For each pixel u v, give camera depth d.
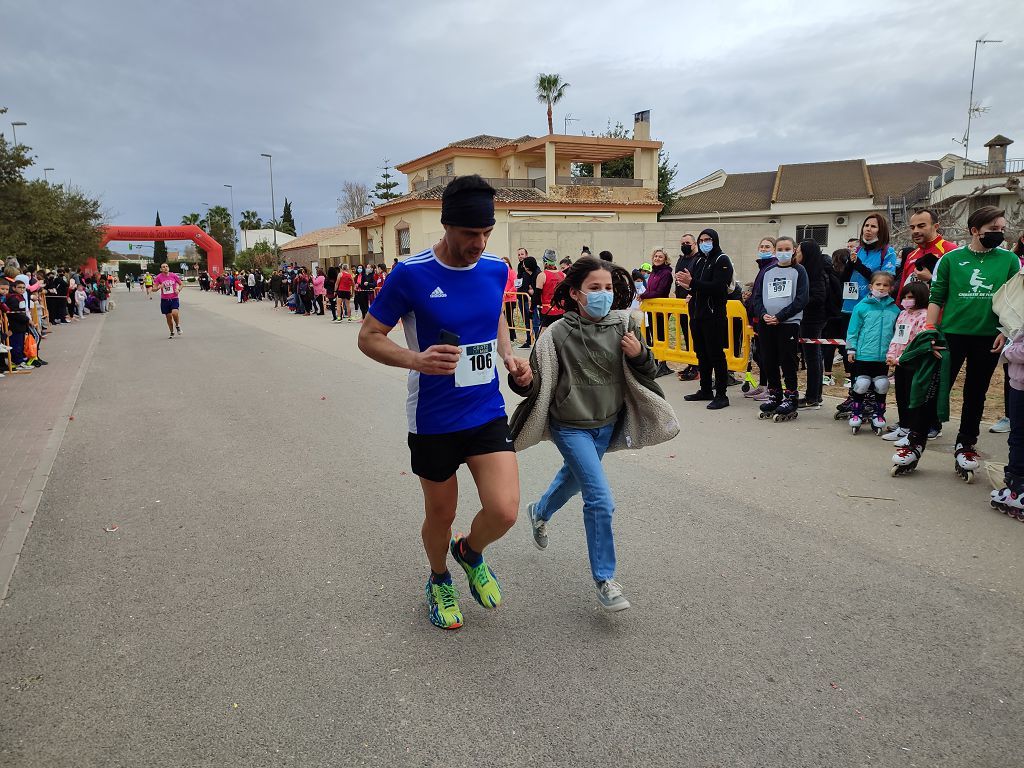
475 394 2.86
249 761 2.33
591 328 3.21
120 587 3.62
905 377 5.72
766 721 2.48
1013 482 4.21
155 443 6.53
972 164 30.75
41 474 5.57
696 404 7.79
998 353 4.72
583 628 3.15
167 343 15.45
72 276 26.56
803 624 3.11
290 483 5.27
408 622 3.23
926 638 2.97
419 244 29.84
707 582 3.53
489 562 3.85
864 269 7.71
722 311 7.30
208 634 3.15
